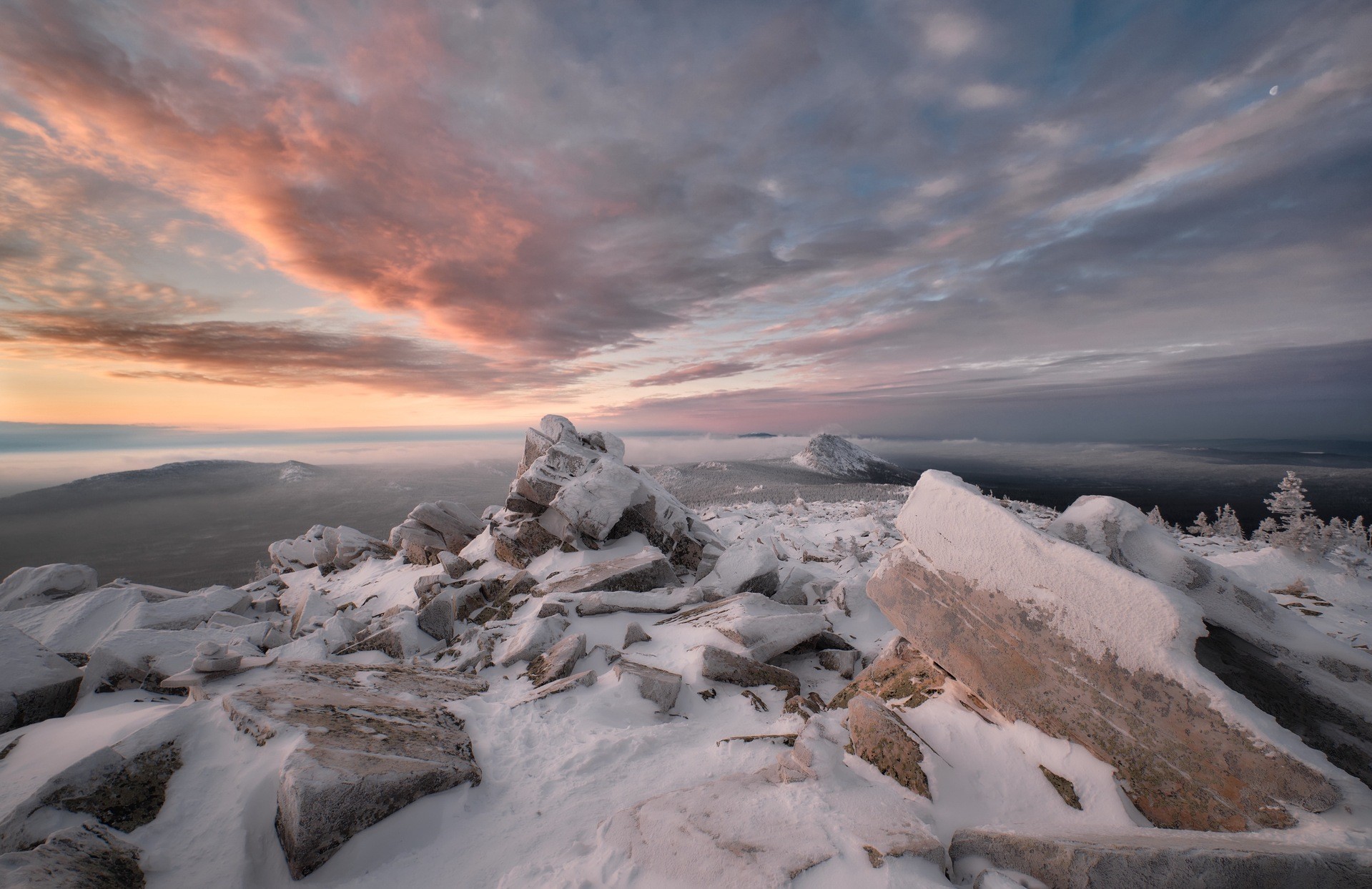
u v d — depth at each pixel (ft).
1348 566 87.97
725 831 14.37
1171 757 15.81
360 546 75.51
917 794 16.66
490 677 30.78
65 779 15.37
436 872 14.89
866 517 158.51
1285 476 94.84
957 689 21.59
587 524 50.14
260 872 14.52
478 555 53.88
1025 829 14.17
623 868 13.88
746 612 33.14
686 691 27.25
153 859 13.98
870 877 12.31
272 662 26.68
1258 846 11.66
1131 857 11.41
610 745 21.56
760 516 203.31
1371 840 11.97
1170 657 16.43
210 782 16.62
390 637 36.14
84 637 38.75
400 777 16.66
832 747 19.02
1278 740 14.48
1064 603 18.72
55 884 11.98
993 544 20.98
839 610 39.27
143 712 20.75
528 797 18.42
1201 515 183.42
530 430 62.75
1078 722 17.67
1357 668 17.08
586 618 37.45
